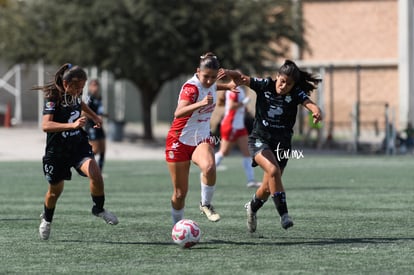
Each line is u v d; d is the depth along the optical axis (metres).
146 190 46.84
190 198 42.16
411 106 117.38
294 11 97.94
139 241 27.17
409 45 117.75
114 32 87.31
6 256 24.41
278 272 21.53
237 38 91.56
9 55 95.62
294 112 27.30
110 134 99.25
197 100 26.75
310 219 32.81
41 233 27.39
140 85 100.69
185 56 90.19
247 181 51.84
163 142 100.88
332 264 22.67
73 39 89.44
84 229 30.16
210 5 92.25
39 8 94.25
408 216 33.66
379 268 22.08
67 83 25.50
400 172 60.34
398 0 120.06
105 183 51.69
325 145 97.19
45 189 47.62
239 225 31.09
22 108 118.12
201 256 24.09
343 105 121.44
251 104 94.88
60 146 26.11
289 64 26.47
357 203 38.91
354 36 122.38
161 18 87.81
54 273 21.73
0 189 47.62
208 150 27.02
